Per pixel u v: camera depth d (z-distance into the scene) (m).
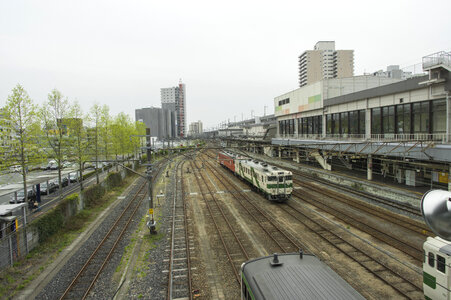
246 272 6.54
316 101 38.41
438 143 18.81
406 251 12.20
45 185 28.23
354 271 10.85
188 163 53.22
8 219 14.02
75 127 24.16
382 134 27.80
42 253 13.84
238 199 23.59
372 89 27.72
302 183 28.95
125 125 42.34
